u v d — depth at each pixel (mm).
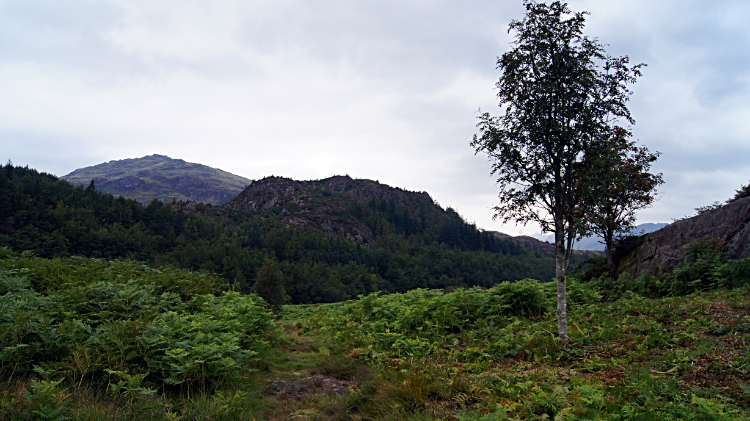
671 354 6465
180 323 7508
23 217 66562
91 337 5945
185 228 101750
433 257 134875
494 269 129875
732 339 6824
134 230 87438
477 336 10461
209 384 6246
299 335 13242
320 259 108625
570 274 20781
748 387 4637
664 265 15633
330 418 5750
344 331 12000
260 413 5723
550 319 11250
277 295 20328
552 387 5461
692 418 3949
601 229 17219
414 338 10391
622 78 8719
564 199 8922
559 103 9008
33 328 5805
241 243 110375
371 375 7410
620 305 11617
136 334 6203
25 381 5055
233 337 7371
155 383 5852
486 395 5582
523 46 9250
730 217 14141
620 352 7359
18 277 9461
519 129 9203
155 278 12984
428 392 5938
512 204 9586
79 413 4457
